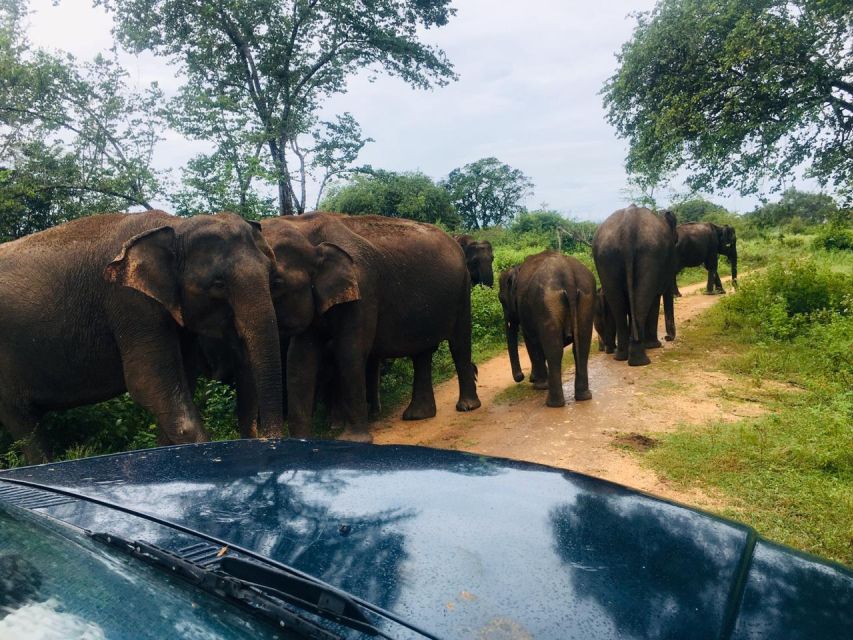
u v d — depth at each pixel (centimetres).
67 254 528
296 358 639
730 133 1196
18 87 1053
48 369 528
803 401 636
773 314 985
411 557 148
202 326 518
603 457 540
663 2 1295
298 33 1723
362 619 126
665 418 641
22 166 1043
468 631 125
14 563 139
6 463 548
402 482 188
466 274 789
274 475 194
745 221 3609
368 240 691
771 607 140
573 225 3491
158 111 1138
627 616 132
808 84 1148
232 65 1647
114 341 523
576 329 734
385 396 870
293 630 122
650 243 909
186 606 128
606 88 1441
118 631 120
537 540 159
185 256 505
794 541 368
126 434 597
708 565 154
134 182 1091
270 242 589
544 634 125
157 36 1579
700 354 941
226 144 1123
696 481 469
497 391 862
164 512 170
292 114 1698
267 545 153
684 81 1280
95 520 166
